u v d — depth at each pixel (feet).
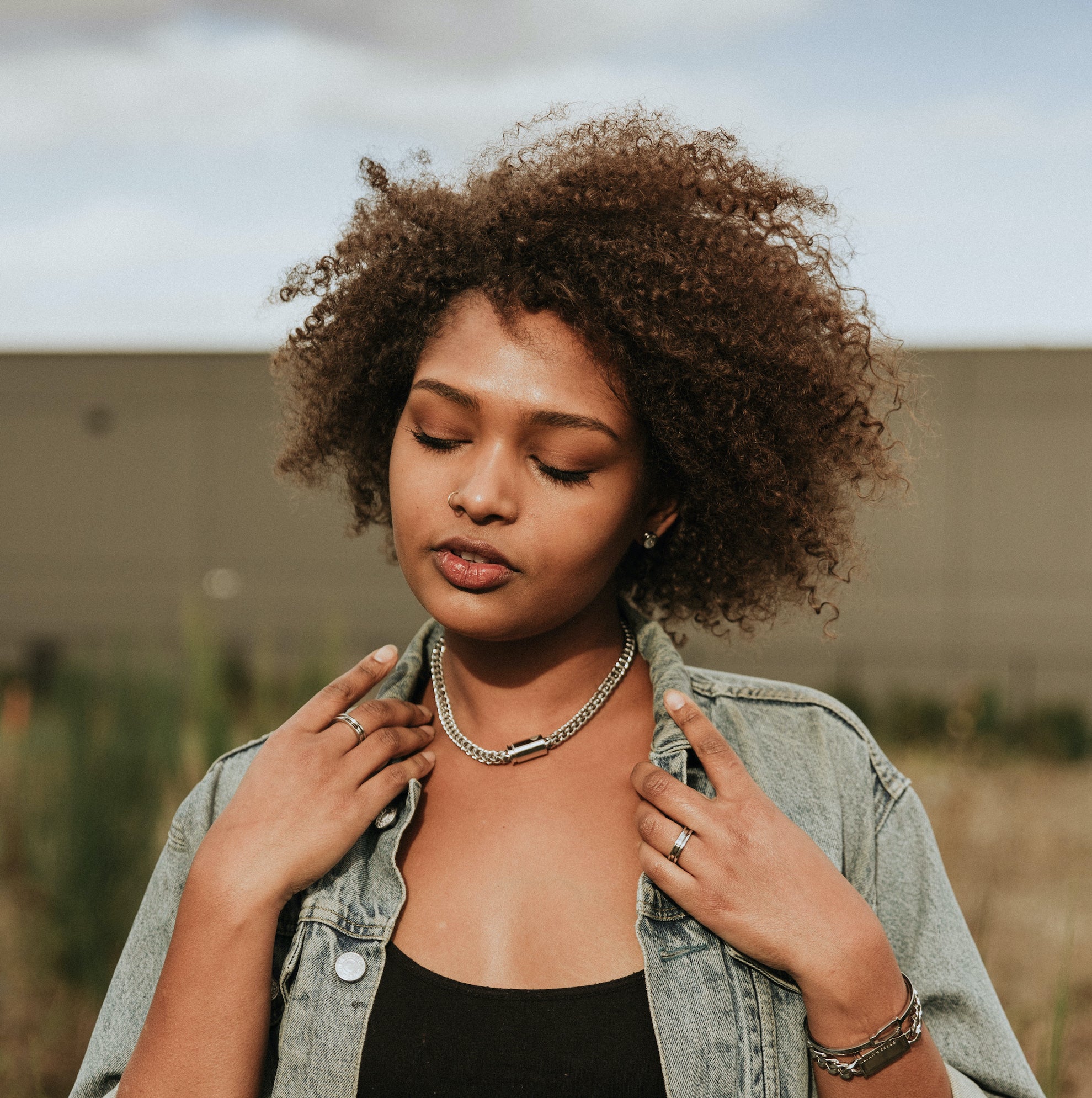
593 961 4.29
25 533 43.91
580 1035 4.14
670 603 5.81
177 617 43.37
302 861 4.33
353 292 5.34
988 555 41.47
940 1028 4.76
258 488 43.52
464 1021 4.16
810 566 5.72
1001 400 41.39
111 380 43.93
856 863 4.92
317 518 43.34
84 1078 4.81
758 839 4.32
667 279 4.58
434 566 4.39
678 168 5.01
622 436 4.42
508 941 4.32
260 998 4.28
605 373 4.36
